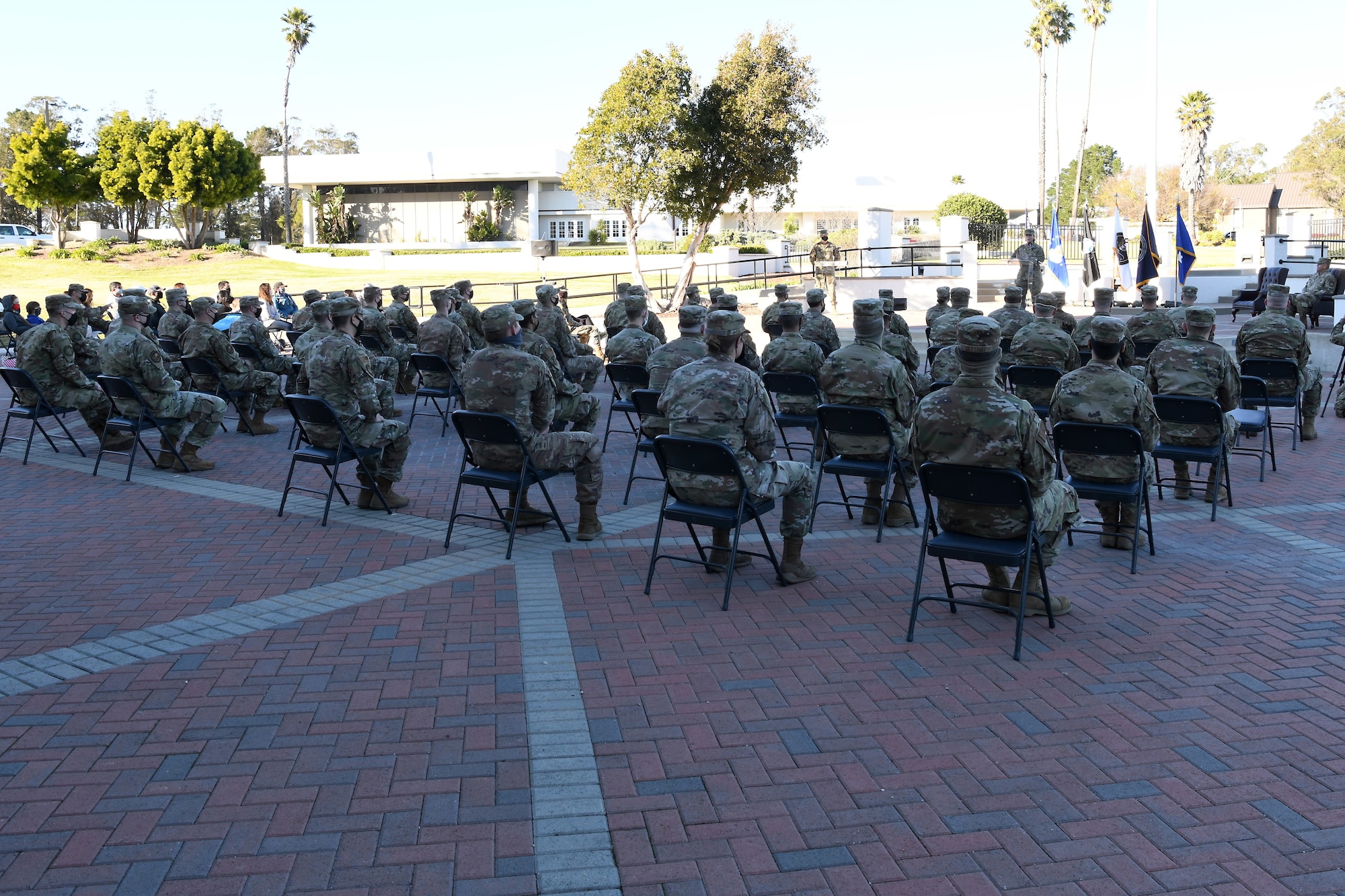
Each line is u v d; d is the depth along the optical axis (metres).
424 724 4.46
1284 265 25.67
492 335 6.94
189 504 8.53
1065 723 4.46
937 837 3.59
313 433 7.89
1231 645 5.34
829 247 24.58
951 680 4.93
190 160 51.50
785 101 25.16
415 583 6.40
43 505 8.48
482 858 3.47
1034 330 9.62
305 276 44.53
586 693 4.79
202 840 3.56
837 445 7.39
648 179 24.95
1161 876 3.36
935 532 5.62
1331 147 39.38
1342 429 11.94
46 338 10.09
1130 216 71.25
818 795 3.87
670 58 25.11
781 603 6.05
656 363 8.38
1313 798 3.83
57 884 3.30
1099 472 6.61
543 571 6.67
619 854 3.49
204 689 4.81
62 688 4.81
